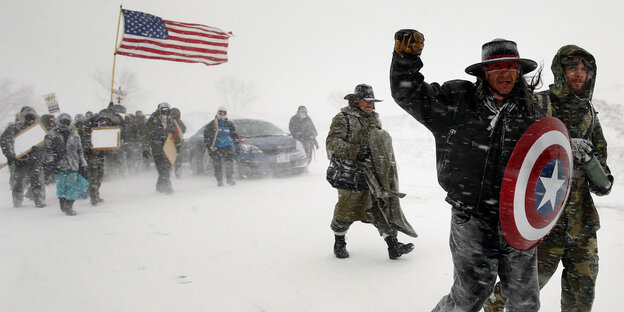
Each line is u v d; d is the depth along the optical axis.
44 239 5.70
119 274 4.24
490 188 2.23
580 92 2.62
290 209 7.09
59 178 7.30
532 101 2.30
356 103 4.34
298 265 4.36
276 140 10.77
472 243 2.30
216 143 9.80
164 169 9.29
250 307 3.40
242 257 4.68
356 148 4.20
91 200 8.36
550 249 2.67
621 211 6.03
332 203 7.47
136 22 9.76
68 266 4.53
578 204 2.62
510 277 2.31
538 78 2.32
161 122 9.34
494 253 2.29
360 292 3.64
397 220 4.29
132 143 12.08
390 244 4.41
